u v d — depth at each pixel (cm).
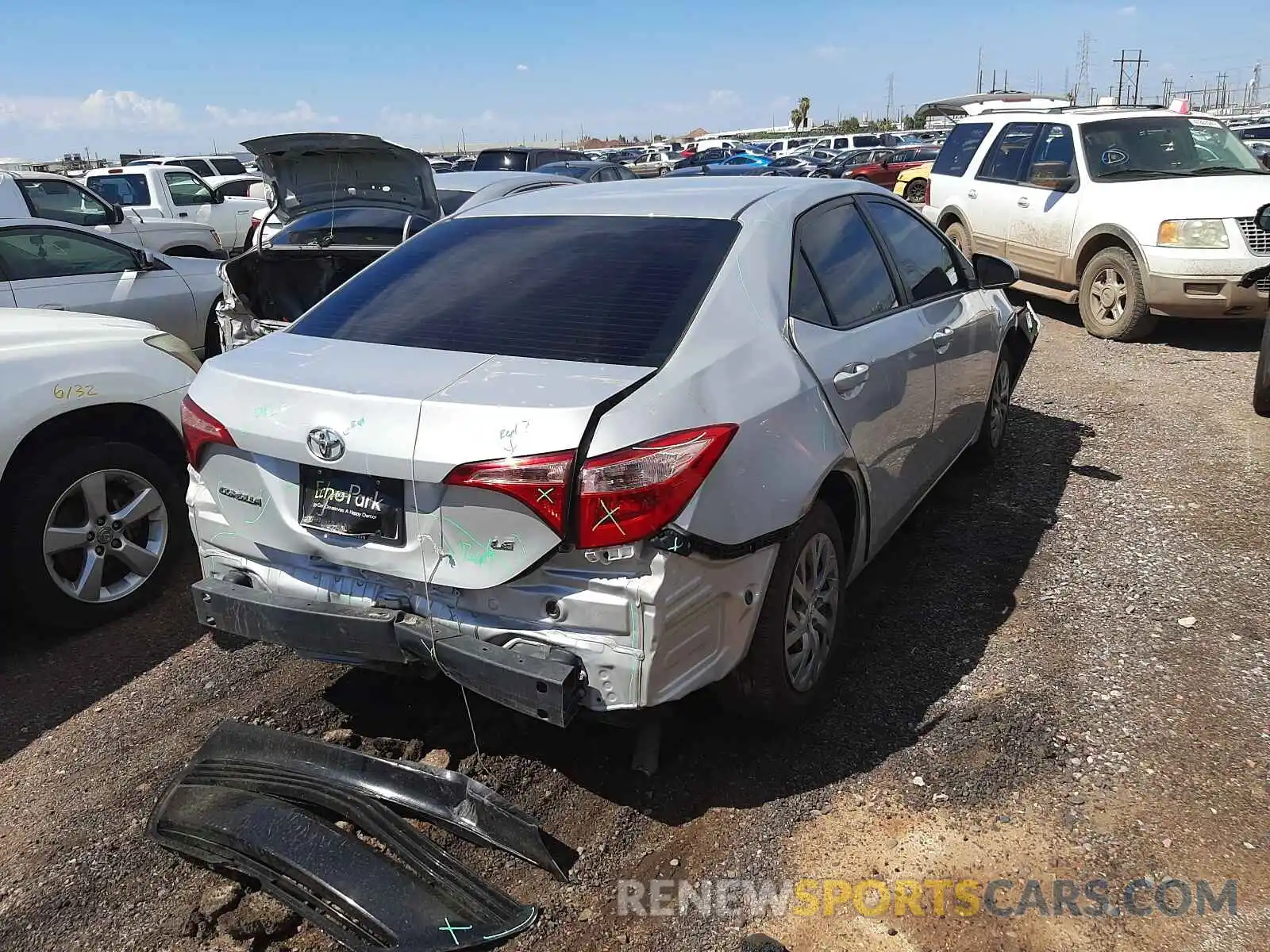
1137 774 295
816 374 314
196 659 386
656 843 277
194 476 306
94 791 305
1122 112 921
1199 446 569
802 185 382
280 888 256
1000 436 562
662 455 246
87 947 246
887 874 262
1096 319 858
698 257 318
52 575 397
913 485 407
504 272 330
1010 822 278
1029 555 443
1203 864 260
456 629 263
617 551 245
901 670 357
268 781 292
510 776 305
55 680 376
